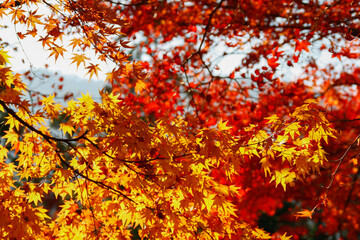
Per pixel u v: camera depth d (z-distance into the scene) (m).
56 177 3.51
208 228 3.63
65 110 3.24
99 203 3.76
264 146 3.19
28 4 3.42
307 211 4.62
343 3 6.66
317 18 6.42
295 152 3.13
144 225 3.86
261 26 8.20
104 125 3.19
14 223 3.29
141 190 3.59
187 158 3.23
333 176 4.47
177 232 3.71
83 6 3.34
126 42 3.34
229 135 3.13
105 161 3.62
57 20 3.48
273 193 9.86
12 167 3.53
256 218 11.23
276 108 9.50
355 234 10.74
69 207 3.74
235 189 3.44
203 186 3.26
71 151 3.49
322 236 11.44
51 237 3.71
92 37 3.30
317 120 3.08
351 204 9.55
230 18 8.74
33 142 3.42
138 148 3.04
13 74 3.33
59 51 3.36
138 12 8.41
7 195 3.37
